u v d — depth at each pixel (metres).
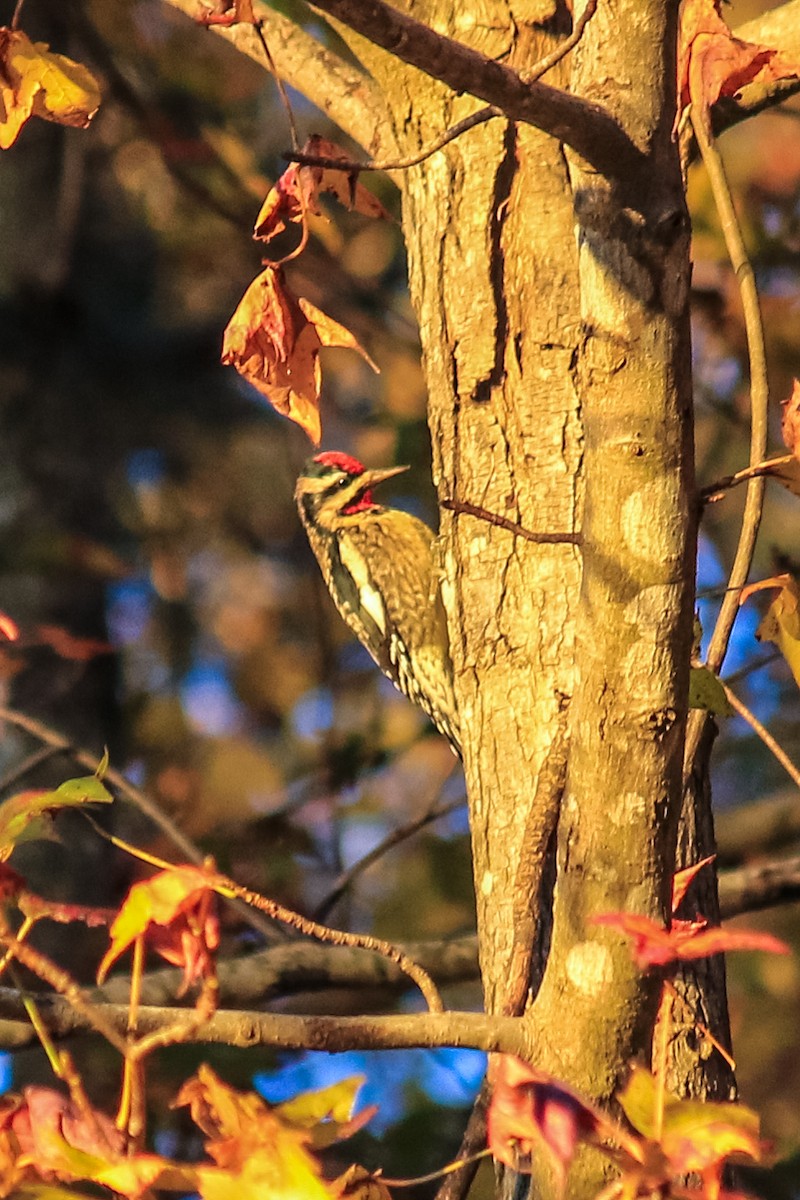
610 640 4.92
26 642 12.30
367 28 4.43
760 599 10.69
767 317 12.45
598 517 4.92
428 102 6.82
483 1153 4.72
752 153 13.70
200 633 16.81
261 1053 9.44
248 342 5.85
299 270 14.28
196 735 16.08
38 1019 4.52
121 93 13.13
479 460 6.52
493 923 6.17
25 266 14.12
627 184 4.79
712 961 5.97
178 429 16.69
